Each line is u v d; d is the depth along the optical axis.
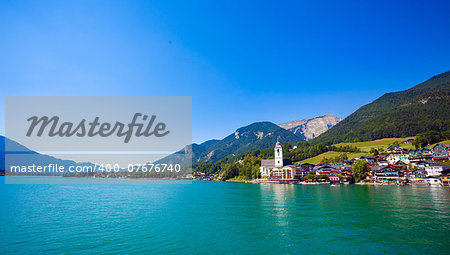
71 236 43.53
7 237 43.06
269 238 41.69
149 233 45.09
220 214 61.75
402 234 43.03
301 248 36.94
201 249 36.84
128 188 161.88
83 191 135.50
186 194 115.50
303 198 91.06
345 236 42.22
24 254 35.28
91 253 35.56
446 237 41.22
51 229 48.31
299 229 46.81
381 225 48.75
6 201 89.88
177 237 42.62
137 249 37.03
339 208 67.19
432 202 74.75
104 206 77.12
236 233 44.69
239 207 72.25
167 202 85.75
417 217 54.91
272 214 60.66
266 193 114.50
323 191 119.12
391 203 73.88
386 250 35.91
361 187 140.62
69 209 71.56
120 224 52.03
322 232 44.69
